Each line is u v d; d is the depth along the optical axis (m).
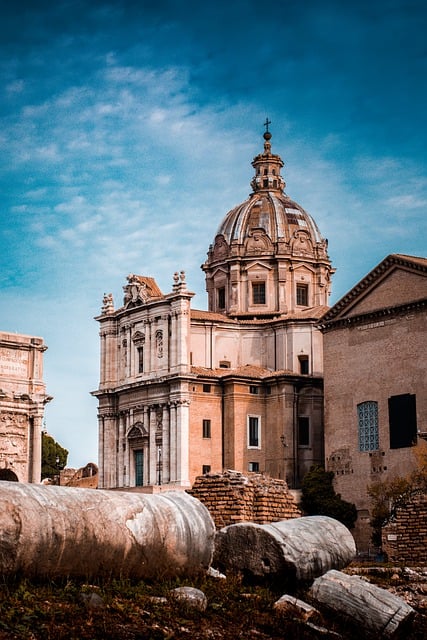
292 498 49.06
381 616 29.91
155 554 30.20
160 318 140.75
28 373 97.38
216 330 144.75
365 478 117.31
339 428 121.25
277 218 153.12
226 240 153.25
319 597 30.83
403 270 116.44
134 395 142.88
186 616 28.31
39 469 96.44
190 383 136.12
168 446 136.50
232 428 135.62
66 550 27.72
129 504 29.98
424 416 112.38
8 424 95.19
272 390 137.50
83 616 26.25
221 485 47.44
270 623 29.38
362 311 120.50
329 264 154.88
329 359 123.62
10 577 26.86
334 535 35.03
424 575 42.91
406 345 115.25
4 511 26.70
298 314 144.62
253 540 33.41
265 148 161.12
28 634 24.50
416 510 66.62
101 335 148.88
